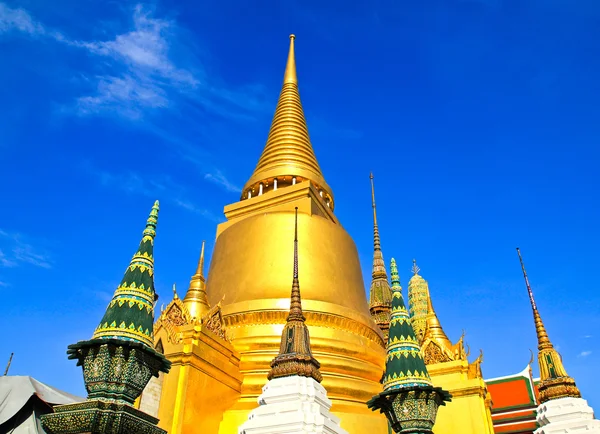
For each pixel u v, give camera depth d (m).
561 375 22.45
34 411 14.81
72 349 10.65
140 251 12.02
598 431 20.33
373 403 15.18
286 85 41.34
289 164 34.75
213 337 21.27
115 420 9.70
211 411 19.80
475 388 24.28
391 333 15.72
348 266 29.86
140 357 10.62
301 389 16.14
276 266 27.39
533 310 24.62
